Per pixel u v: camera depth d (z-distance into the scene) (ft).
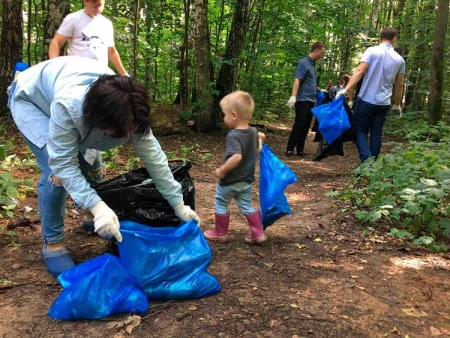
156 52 44.65
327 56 56.44
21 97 8.33
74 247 10.07
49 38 25.55
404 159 15.52
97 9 11.64
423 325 7.21
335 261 9.71
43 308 7.50
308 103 23.65
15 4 28.40
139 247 7.57
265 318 7.29
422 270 9.31
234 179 10.38
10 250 9.87
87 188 7.17
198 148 24.81
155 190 8.81
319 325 7.11
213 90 29.53
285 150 26.50
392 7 59.98
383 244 10.76
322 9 42.29
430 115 30.14
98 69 7.87
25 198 13.65
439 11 28.81
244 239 11.13
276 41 37.42
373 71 17.66
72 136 7.10
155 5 40.01
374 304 7.82
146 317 7.25
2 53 28.53
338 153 19.48
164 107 30.04
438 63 29.25
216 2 37.24
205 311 7.46
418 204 11.12
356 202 13.74
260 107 36.99
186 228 8.04
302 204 14.75
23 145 21.93
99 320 7.14
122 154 21.44
